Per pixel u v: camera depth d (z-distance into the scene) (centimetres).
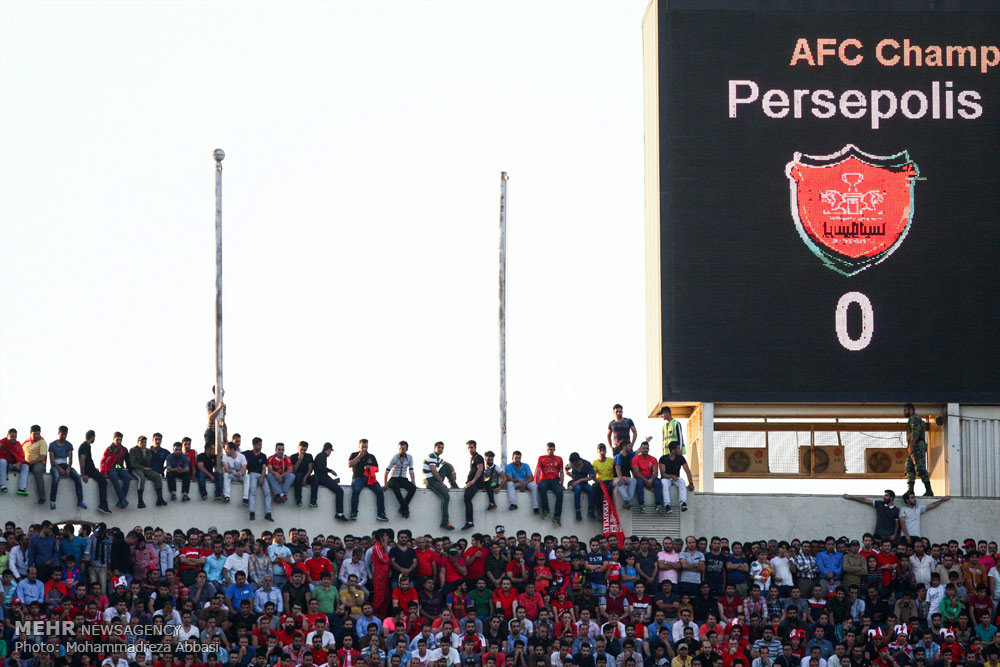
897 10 7338
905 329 7181
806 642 6462
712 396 7138
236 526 6881
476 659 6291
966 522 7106
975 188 7250
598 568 6562
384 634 6353
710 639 6359
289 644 6272
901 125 7281
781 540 7125
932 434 7388
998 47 7331
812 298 7188
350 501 6962
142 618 6250
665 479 7006
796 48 7306
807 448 7400
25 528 6712
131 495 6838
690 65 7288
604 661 6281
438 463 7012
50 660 6119
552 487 7006
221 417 7019
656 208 7269
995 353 7181
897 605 6644
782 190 7225
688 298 7175
